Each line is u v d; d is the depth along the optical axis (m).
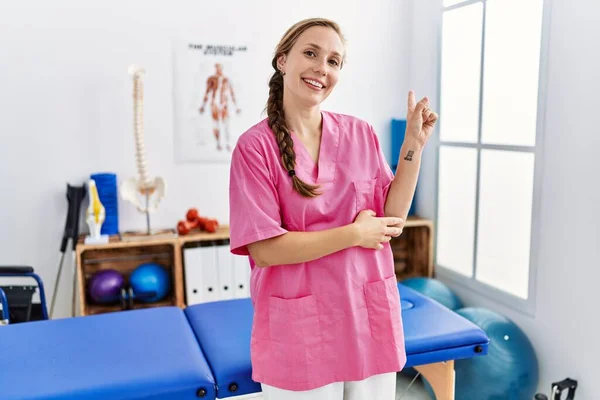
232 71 3.50
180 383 1.81
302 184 1.58
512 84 2.98
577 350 2.63
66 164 3.33
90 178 3.32
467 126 3.35
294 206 1.60
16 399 1.69
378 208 1.75
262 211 1.56
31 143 3.27
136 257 3.46
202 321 2.32
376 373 1.72
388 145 3.88
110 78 3.33
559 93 2.66
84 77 3.30
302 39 1.58
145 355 1.97
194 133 3.49
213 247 3.30
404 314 2.35
